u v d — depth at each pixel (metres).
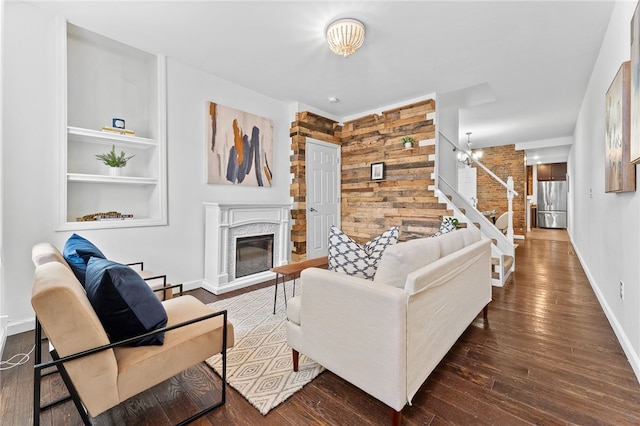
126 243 2.86
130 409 1.44
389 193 4.56
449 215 3.94
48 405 1.44
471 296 2.12
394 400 1.25
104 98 2.91
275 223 3.98
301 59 3.12
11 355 1.93
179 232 3.26
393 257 1.44
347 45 2.43
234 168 3.74
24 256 2.28
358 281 1.39
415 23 2.46
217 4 2.25
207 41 2.79
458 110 4.95
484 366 1.80
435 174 4.08
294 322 1.72
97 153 2.88
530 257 5.15
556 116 5.20
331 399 1.51
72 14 2.40
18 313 2.26
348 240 1.75
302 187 4.48
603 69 2.72
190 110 3.33
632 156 1.66
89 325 1.08
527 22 2.44
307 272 1.61
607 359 1.87
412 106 4.27
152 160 3.10
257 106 4.05
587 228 4.02
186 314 1.63
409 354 1.30
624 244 2.04
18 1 2.23
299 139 4.43
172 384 1.64
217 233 3.27
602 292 2.83
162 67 3.06
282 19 2.43
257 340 2.14
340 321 1.44
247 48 2.90
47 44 2.37
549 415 1.39
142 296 1.29
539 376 1.69
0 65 2.07
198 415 1.38
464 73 3.43
